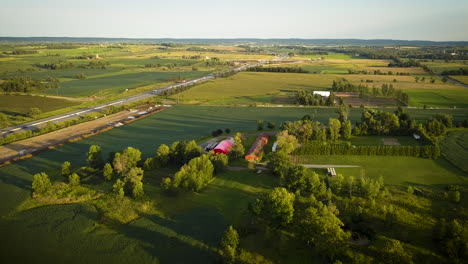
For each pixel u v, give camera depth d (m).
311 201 78.81
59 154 126.00
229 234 66.12
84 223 80.12
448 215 77.38
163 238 73.56
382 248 65.94
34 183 92.75
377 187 84.38
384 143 128.75
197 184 90.94
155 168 109.19
